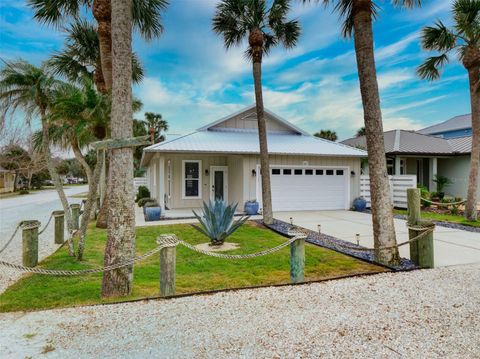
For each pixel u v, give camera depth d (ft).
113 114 14.14
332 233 29.63
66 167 149.28
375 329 10.86
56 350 9.55
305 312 12.23
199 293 14.11
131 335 10.45
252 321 11.47
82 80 27.86
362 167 60.03
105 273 13.99
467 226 33.14
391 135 64.49
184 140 43.42
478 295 13.98
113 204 13.98
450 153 57.31
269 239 26.55
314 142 50.88
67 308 12.64
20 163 94.99
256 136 49.83
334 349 9.58
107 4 27.53
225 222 23.91
